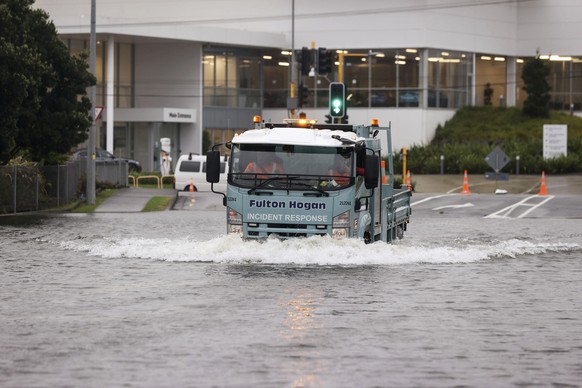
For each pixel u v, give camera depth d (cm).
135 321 3231
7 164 9238
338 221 4725
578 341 2986
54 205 9494
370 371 2564
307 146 4734
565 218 8506
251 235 4778
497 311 3512
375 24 18275
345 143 4731
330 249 4703
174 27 17062
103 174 12194
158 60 18125
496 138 17600
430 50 18212
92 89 9794
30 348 2816
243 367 2592
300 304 3581
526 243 6047
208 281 4128
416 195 11425
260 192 4738
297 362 2655
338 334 3039
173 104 18062
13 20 9019
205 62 18300
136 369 2566
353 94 18588
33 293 3828
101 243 5750
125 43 18125
